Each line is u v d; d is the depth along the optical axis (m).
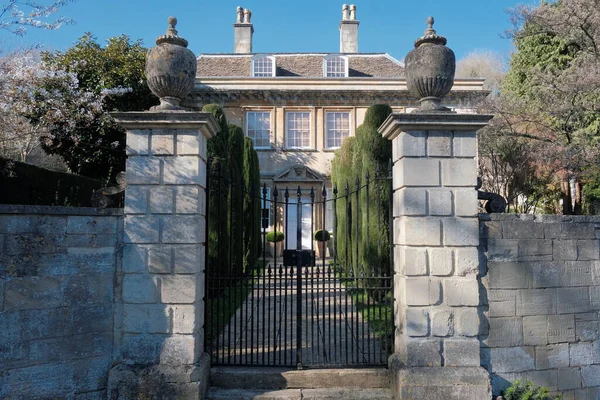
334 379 5.15
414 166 4.95
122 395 4.61
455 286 4.89
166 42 5.17
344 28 25.22
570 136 14.16
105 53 15.59
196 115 4.79
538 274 5.29
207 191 5.36
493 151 15.02
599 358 5.49
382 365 5.32
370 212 8.80
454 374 4.75
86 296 4.80
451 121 4.91
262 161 21.09
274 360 5.28
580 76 12.79
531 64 18.98
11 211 4.39
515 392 4.88
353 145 11.55
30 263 4.53
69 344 4.69
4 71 8.30
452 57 5.12
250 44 24.98
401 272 5.05
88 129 14.34
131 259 4.82
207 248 5.38
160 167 4.87
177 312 4.76
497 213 5.25
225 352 5.94
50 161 20.47
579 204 16.98
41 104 9.94
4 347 4.36
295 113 21.52
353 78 20.89
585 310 5.46
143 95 16.00
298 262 5.39
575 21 13.01
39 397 4.52
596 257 5.57
